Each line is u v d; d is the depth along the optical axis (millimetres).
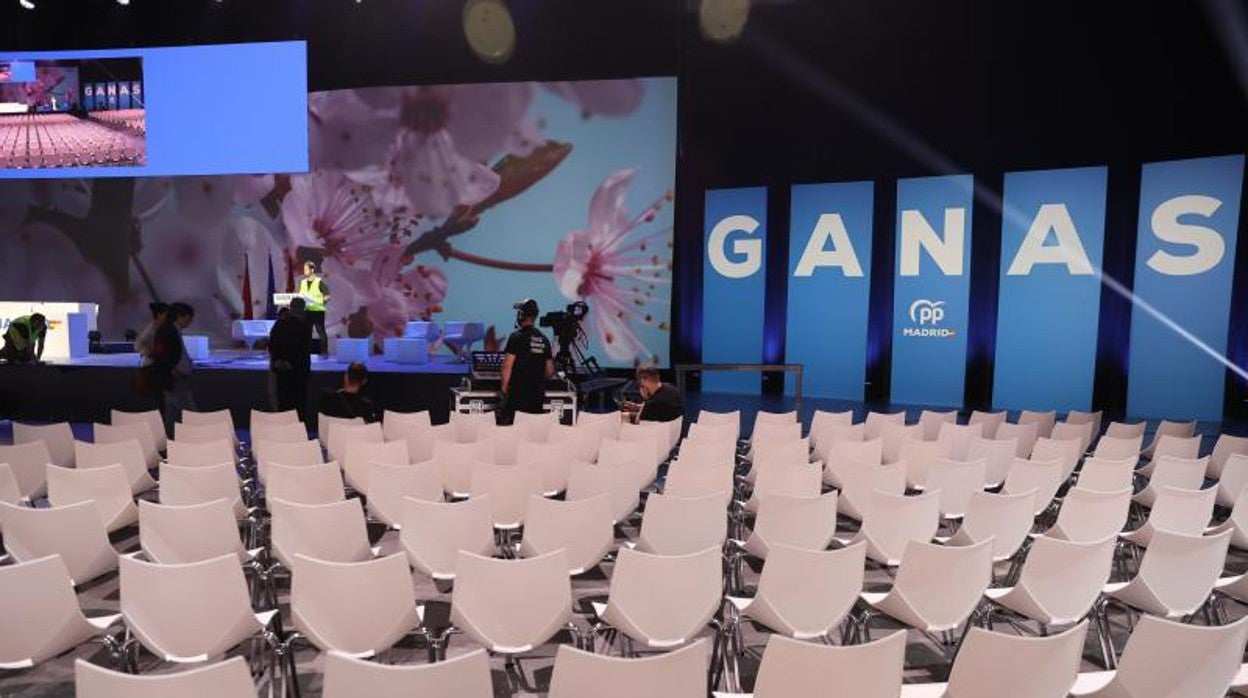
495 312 13734
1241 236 10320
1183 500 4609
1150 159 10859
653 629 3516
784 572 3535
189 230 14289
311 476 4918
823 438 6973
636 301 13406
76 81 13000
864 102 12812
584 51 13211
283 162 12750
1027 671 2682
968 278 11789
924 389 12227
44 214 14562
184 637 3258
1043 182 11227
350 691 2381
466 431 7328
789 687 2553
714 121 13461
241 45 12695
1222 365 10234
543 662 4043
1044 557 3648
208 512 4027
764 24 13086
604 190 13352
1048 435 7793
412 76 13578
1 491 4801
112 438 6516
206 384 10656
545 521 4219
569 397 8828
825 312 12828
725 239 13336
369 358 12625
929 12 12312
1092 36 11242
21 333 10742
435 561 4121
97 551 4020
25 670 3941
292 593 3295
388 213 13812
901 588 3621
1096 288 10984
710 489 5234
